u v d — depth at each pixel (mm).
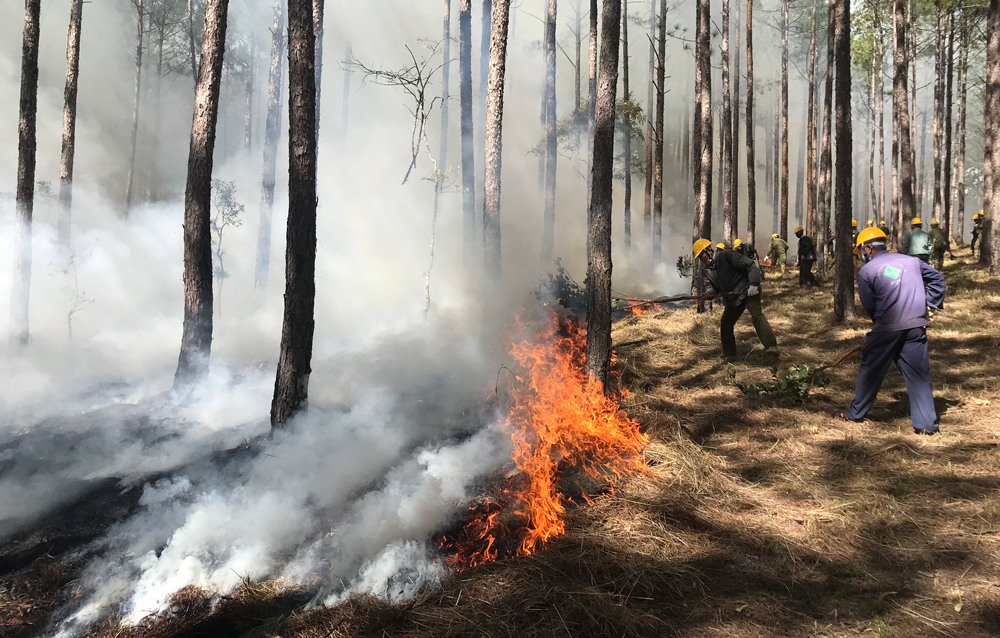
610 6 5664
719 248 7828
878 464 4453
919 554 3230
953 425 5086
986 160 14281
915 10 22062
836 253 9836
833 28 17438
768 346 7457
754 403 6184
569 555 3418
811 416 5652
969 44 22828
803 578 3119
